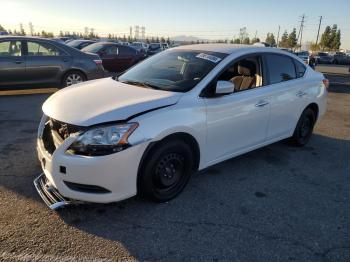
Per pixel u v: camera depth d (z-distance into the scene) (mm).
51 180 3201
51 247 2814
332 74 25594
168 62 4418
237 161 4895
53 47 8914
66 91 3869
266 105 4508
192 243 2973
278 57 4914
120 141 3049
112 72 15820
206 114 3717
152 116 3250
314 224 3381
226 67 4078
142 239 2986
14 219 3148
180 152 3559
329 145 5945
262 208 3625
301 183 4309
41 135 3605
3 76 8266
